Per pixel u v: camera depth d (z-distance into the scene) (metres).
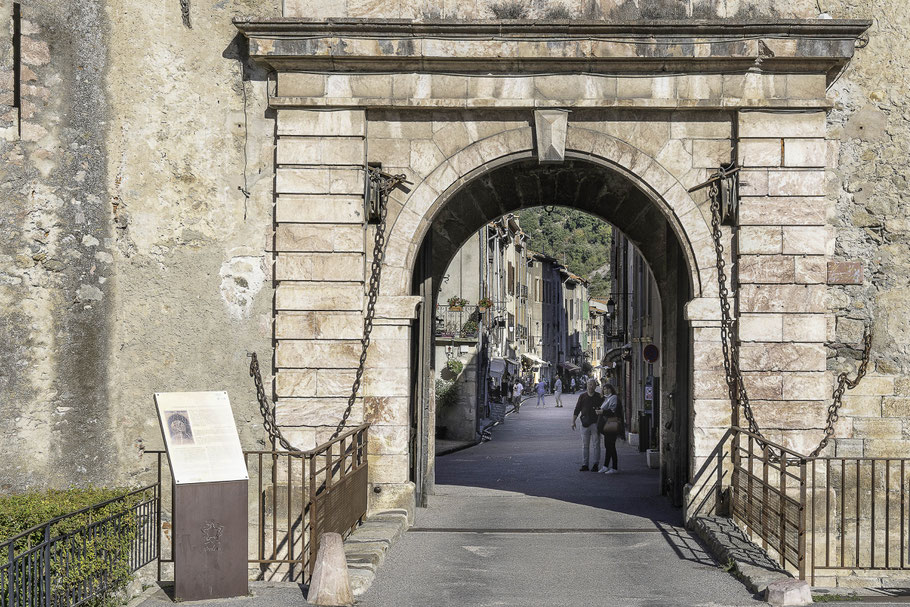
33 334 10.92
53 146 11.11
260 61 11.55
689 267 11.64
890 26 11.63
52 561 8.09
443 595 8.48
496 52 11.36
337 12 11.61
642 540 11.08
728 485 11.52
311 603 8.16
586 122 11.66
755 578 8.60
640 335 25.78
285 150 11.60
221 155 11.73
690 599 8.32
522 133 11.66
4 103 10.91
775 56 11.24
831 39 11.20
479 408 33.56
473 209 16.91
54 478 10.95
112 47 11.52
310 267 11.59
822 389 11.38
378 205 11.66
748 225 11.43
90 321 11.25
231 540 8.48
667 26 11.16
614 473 19.22
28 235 10.94
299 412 11.55
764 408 11.39
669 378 15.25
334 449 11.55
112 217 11.47
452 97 11.56
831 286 11.54
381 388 11.68
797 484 11.37
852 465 11.45
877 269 11.52
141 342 11.62
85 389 11.19
